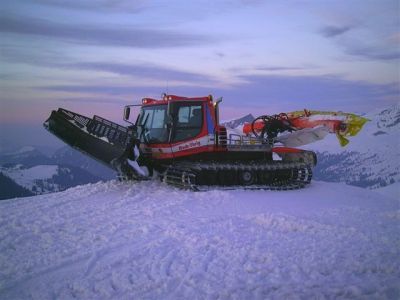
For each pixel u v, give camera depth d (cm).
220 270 617
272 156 1478
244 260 655
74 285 575
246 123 1694
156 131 1321
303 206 1103
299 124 1606
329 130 1549
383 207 1192
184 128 1304
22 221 895
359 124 1509
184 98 1312
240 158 1406
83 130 1265
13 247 737
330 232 802
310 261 650
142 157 1314
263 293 548
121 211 972
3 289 570
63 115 1278
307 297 536
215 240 748
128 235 787
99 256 684
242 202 1099
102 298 541
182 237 764
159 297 539
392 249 706
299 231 819
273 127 1619
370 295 542
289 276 601
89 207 1016
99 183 1335
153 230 815
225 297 536
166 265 636
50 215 941
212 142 1336
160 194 1159
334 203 1188
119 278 593
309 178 1480
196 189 1209
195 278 589
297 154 1516
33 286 579
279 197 1211
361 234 787
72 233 806
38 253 702
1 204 1071
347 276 600
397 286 565
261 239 762
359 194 1382
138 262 652
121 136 1211
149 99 1391
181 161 1312
